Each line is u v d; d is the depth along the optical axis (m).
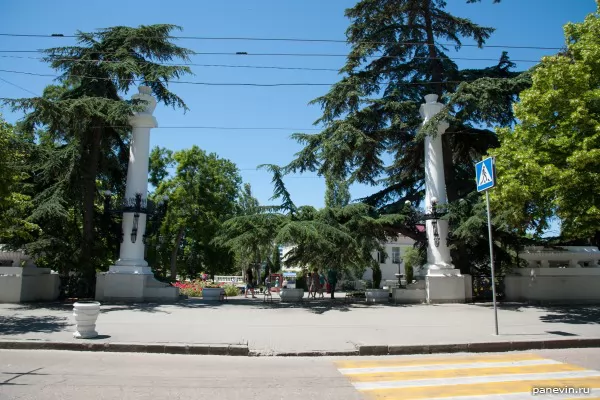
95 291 19.44
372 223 18.84
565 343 9.77
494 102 17.77
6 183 13.40
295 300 19.36
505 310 15.65
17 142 16.42
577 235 13.62
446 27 21.73
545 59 13.53
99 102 18.30
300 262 21.09
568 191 12.45
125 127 20.78
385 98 20.84
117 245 22.05
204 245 36.88
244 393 5.99
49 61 19.17
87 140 20.03
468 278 19.22
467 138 22.25
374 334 10.62
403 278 41.31
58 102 17.62
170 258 39.12
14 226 15.41
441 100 21.61
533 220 14.90
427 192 19.97
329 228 17.48
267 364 8.02
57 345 9.29
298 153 20.53
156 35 20.95
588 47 12.81
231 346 9.06
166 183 35.34
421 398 5.77
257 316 14.07
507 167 14.12
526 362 8.11
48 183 20.02
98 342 9.32
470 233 17.33
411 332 10.91
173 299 18.81
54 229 19.22
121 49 19.75
